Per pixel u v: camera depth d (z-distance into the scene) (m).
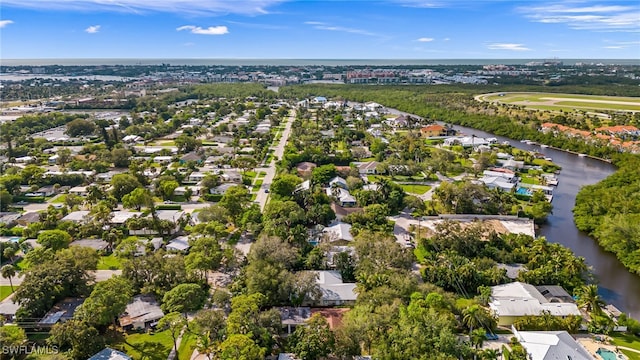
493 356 82.94
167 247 135.50
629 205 154.12
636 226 135.25
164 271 110.88
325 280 113.44
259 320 89.75
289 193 174.88
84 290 104.88
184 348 91.12
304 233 133.12
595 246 145.12
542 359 82.69
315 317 90.56
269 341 87.50
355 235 142.12
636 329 96.50
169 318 87.44
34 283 99.31
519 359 82.56
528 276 115.50
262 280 104.25
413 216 165.88
